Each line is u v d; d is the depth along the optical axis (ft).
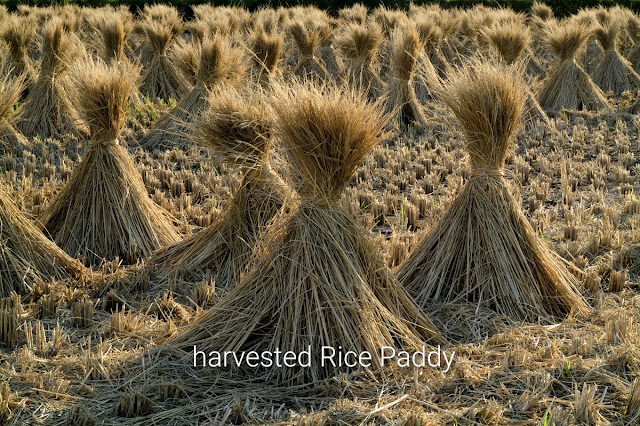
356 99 12.04
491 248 14.12
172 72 35.45
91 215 17.31
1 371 11.40
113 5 59.57
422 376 11.32
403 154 26.23
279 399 10.91
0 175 22.35
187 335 12.25
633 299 14.34
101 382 11.29
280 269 12.03
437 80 15.05
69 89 18.57
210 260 16.31
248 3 63.41
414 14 47.11
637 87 37.70
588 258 16.96
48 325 13.53
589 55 42.57
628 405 10.34
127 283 15.56
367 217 19.95
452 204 14.96
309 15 44.75
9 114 16.99
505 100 13.87
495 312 13.78
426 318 12.93
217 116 15.30
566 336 12.89
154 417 10.28
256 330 11.91
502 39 31.68
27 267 15.19
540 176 23.49
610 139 28.14
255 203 16.29
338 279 11.80
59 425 10.07
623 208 19.97
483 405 10.44
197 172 24.86
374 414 10.15
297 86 12.10
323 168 11.84
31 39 31.71
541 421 9.91
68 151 26.78
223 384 11.23
